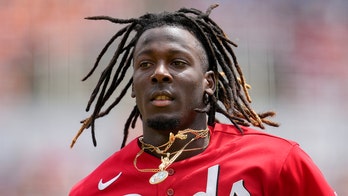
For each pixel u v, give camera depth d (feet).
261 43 107.96
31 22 102.12
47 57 99.60
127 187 31.32
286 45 109.60
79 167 89.66
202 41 31.94
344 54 113.19
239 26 108.99
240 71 33.68
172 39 30.50
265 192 29.43
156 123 30.09
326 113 106.73
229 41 33.68
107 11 104.58
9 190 87.45
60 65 98.73
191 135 31.14
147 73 30.35
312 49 111.24
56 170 89.35
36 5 103.24
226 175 29.55
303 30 111.86
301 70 108.47
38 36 101.30
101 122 90.79
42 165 89.81
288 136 101.09
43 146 91.15
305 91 107.34
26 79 98.07
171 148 31.14
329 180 98.78
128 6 105.91
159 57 30.27
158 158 31.58
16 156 89.92
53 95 97.04
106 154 90.48
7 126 92.27
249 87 35.09
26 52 99.91
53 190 88.38
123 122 90.74
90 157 90.33
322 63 110.83
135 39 33.47
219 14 109.09
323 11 115.14
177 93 29.89
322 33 113.60
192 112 30.63
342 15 118.32
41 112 94.84
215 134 32.32
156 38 30.60
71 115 94.73
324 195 30.04
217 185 29.27
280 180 29.78
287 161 30.12
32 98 96.68
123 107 90.89
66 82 97.81
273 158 30.17
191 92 30.32
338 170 100.07
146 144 31.78
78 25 102.63
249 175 29.43
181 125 30.50
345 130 106.01
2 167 88.53
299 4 113.50
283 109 103.50
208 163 30.40
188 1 108.68
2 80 97.25
